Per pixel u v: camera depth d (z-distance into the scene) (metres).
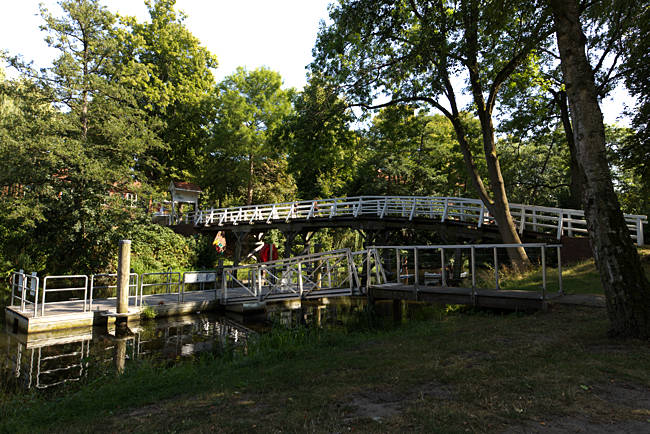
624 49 13.86
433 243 27.75
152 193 22.22
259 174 35.88
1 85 18.50
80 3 19.61
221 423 3.28
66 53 19.11
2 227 19.36
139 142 20.88
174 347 8.92
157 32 30.83
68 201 18.69
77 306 12.36
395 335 7.09
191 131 33.31
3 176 17.41
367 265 10.79
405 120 19.23
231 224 24.75
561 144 21.44
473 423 2.88
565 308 7.40
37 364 7.59
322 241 31.59
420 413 3.13
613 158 17.22
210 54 34.62
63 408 4.55
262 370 5.27
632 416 2.89
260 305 13.22
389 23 15.30
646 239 24.14
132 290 18.08
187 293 15.96
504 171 24.28
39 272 19.05
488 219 17.77
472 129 18.61
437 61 13.93
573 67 5.86
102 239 19.62
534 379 3.78
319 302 15.45
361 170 30.94
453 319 8.19
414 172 30.44
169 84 30.48
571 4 5.96
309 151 18.48
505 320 7.14
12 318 11.12
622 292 5.21
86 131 20.59
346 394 3.81
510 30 13.68
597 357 4.37
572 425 2.79
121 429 3.47
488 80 16.67
